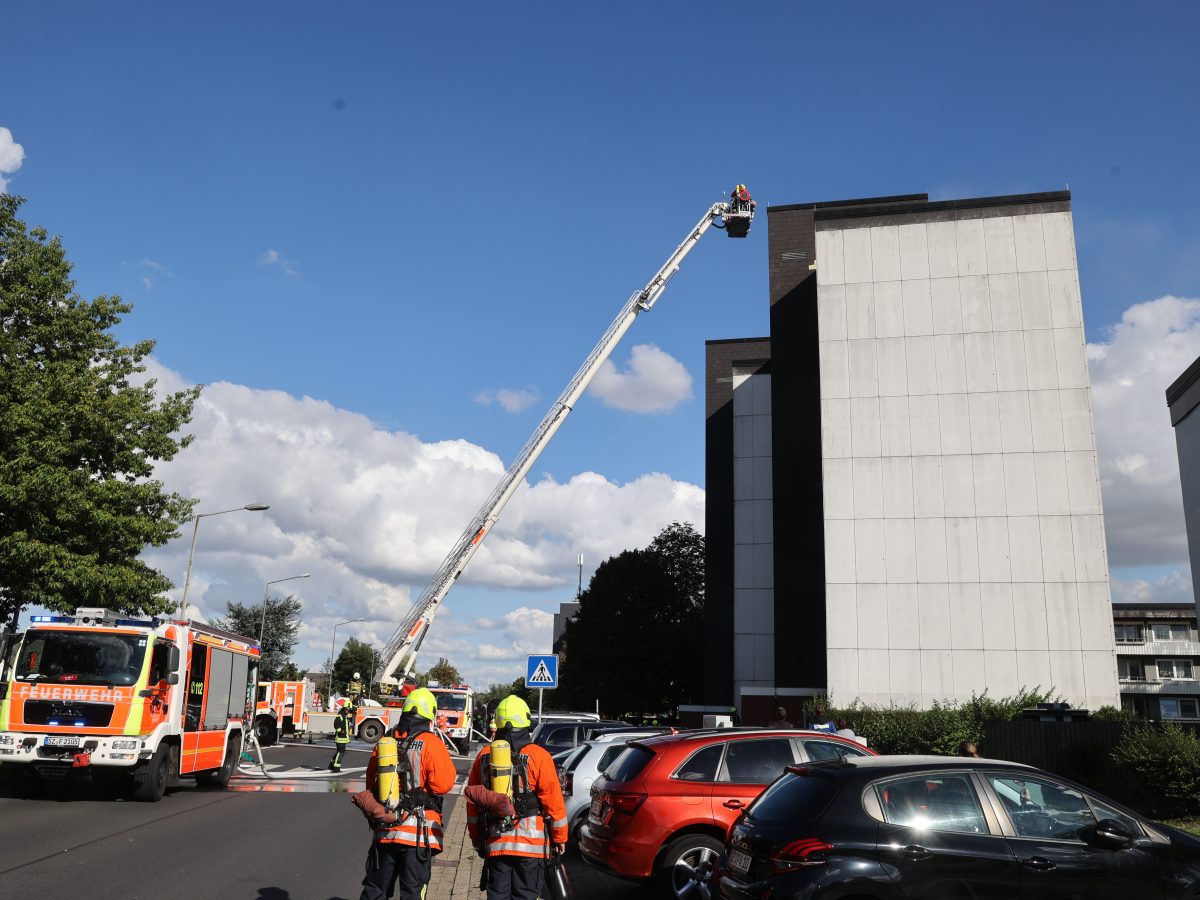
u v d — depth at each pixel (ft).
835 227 130.93
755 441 170.19
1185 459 108.68
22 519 67.05
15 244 71.20
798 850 21.29
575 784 40.57
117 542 73.05
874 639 119.14
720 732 30.94
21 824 42.27
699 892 27.96
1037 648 115.34
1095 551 116.37
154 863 33.78
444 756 22.09
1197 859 21.94
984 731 72.69
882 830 21.44
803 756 30.25
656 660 208.95
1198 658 229.25
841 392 126.41
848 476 124.06
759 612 163.02
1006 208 126.72
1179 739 55.62
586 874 37.06
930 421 123.54
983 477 120.88
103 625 51.96
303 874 32.63
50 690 50.31
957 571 119.14
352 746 118.11
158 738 51.98
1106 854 21.68
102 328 75.51
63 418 68.49
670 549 236.84
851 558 121.90
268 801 55.01
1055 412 120.57
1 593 68.85
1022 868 21.25
